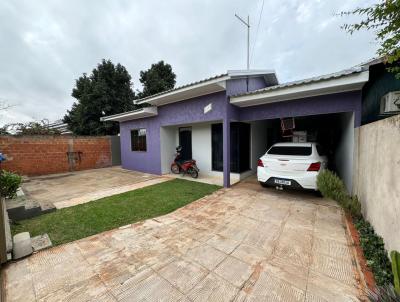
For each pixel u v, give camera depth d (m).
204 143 8.28
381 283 1.95
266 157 5.35
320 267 2.31
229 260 2.51
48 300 1.92
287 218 3.77
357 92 4.31
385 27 2.00
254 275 2.21
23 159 8.90
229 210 4.25
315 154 4.88
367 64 3.66
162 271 2.32
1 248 2.41
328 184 3.91
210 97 6.14
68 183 7.45
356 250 2.62
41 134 10.30
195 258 2.56
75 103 16.05
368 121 4.37
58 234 3.30
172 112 7.61
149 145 9.05
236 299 1.88
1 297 1.96
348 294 1.90
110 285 2.11
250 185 6.40
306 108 5.00
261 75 8.66
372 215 2.98
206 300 1.88
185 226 3.53
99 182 7.49
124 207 4.53
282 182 4.94
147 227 3.52
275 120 10.03
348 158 5.12
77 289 2.06
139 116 9.05
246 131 7.77
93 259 2.58
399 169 2.08
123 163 10.98
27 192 6.12
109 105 14.72
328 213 3.96
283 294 1.93
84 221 3.80
